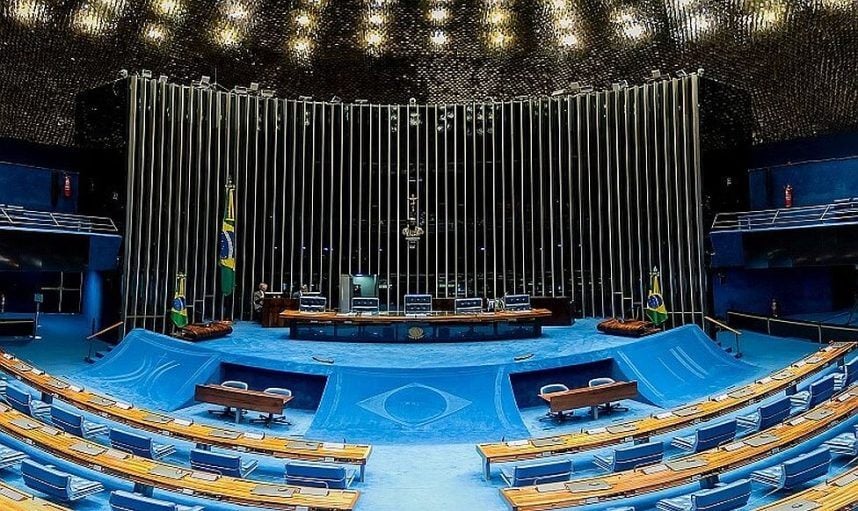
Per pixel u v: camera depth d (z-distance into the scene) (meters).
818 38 18.45
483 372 13.10
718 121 20.62
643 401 13.44
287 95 23.61
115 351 15.34
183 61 21.38
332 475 8.12
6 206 18.67
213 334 16.75
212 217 21.00
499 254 23.03
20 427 8.76
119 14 19.31
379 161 23.52
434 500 8.50
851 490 6.62
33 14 18.12
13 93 19.44
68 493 7.34
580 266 22.05
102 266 18.39
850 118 19.75
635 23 20.72
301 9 21.39
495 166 23.36
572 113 22.55
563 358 13.80
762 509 6.30
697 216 19.77
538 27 22.06
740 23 19.27
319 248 22.77
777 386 11.29
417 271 23.16
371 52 22.86
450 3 21.73
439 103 24.06
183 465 9.48
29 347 17.38
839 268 22.00
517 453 9.17
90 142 20.28
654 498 8.27
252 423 12.21
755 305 22.12
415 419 12.00
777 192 21.55
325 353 14.61
